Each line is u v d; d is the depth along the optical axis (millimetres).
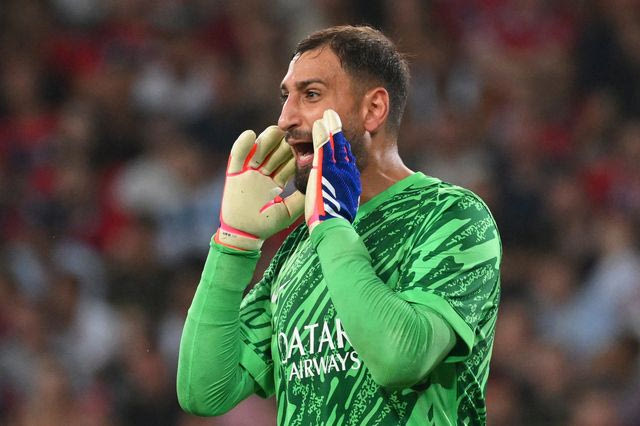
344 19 40000
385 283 9891
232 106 36625
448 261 9703
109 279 31781
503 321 29734
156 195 34719
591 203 34656
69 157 35969
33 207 34250
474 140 36125
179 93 37844
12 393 28984
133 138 36781
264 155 10898
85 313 30406
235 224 10797
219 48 39469
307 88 10422
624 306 30484
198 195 34562
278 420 10602
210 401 10844
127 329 29766
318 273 10297
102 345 30094
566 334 30406
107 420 27641
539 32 41000
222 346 10797
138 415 27797
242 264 10812
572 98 38750
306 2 40188
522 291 31156
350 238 9633
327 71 10398
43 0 40469
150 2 40719
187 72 38281
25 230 33562
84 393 28281
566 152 36281
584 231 33188
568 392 28078
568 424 27406
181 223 34188
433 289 9578
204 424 27297
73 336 29938
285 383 10430
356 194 10031
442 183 10430
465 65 39156
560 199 34000
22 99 37938
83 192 35000
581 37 39844
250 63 38500
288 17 40031
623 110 38469
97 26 40250
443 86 38406
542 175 34844
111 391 28188
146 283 31422
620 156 36094
